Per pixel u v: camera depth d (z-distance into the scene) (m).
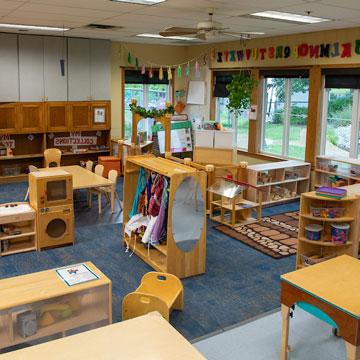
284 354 3.30
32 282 3.13
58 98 8.88
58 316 3.07
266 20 6.27
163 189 4.82
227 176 6.89
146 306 3.58
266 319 3.98
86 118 9.26
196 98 10.48
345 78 7.31
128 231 5.37
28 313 2.95
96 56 9.16
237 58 9.26
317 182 7.75
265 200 7.50
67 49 8.81
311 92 7.80
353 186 5.22
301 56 7.88
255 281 4.74
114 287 4.54
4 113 8.41
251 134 9.12
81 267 3.42
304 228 4.79
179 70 9.27
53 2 5.09
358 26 6.84
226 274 4.90
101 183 6.58
